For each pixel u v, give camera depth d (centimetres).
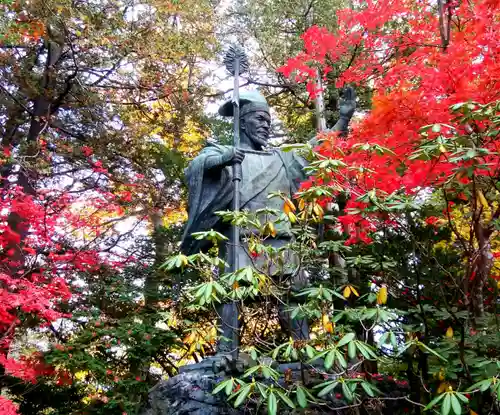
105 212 1260
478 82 573
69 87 1282
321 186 524
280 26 1199
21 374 908
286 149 532
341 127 748
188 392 601
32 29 1136
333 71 1042
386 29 890
